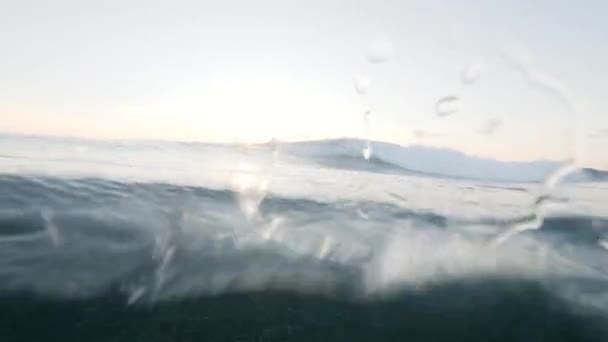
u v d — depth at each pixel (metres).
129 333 2.30
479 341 2.49
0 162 5.21
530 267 3.54
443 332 2.57
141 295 2.67
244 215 4.14
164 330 2.36
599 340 2.56
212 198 4.51
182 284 2.87
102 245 3.16
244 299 2.77
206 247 3.38
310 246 3.64
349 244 3.75
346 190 5.53
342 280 3.15
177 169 5.87
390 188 5.93
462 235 4.16
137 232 3.43
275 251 3.47
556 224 4.59
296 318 2.60
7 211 3.49
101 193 4.23
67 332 2.25
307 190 5.32
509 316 2.79
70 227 3.35
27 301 2.46
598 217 4.84
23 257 2.86
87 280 2.73
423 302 2.93
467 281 3.27
